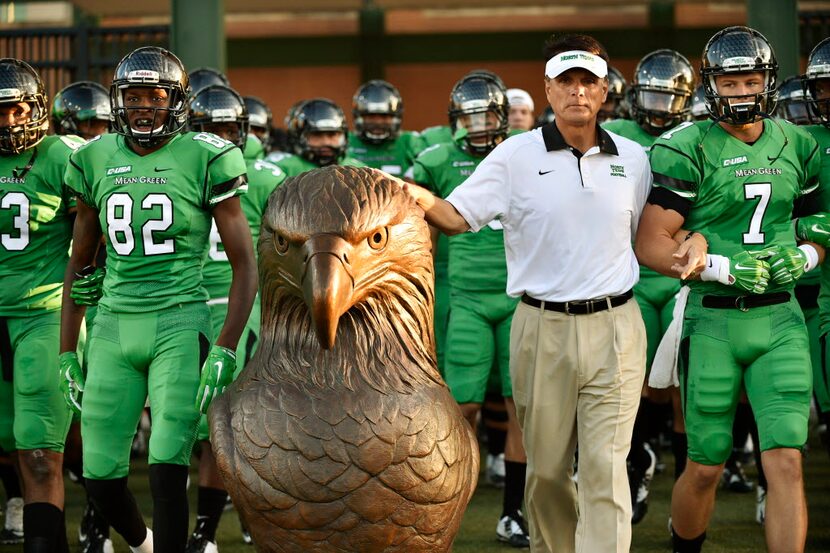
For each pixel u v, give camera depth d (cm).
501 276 1101
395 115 1584
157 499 743
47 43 2091
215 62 2006
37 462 844
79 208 804
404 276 589
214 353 743
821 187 867
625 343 748
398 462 558
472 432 616
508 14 3409
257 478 559
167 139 782
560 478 776
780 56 1930
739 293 786
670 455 1514
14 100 855
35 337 862
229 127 1085
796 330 783
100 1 2897
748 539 1027
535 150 759
